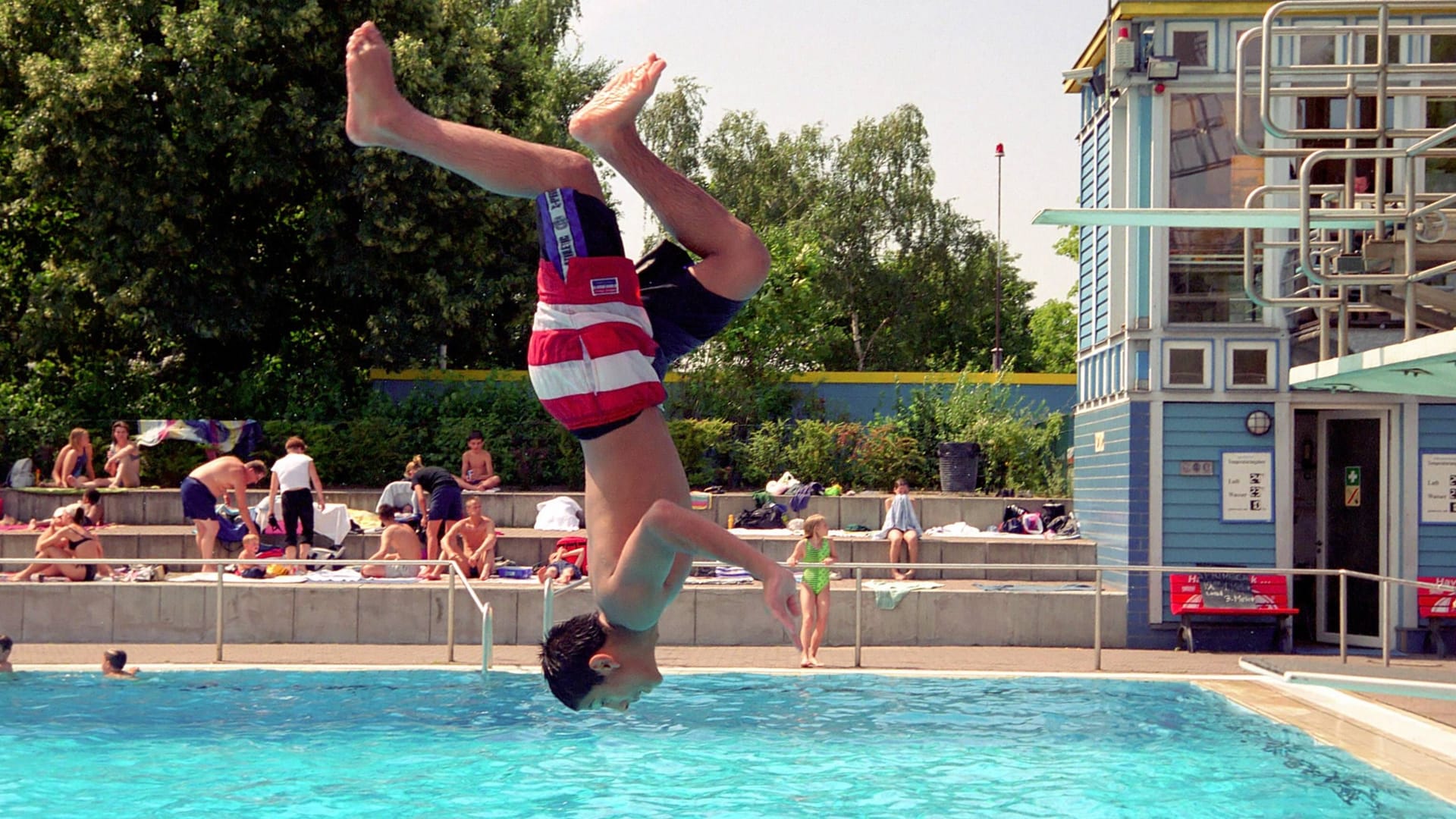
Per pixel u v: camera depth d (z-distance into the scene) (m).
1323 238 13.07
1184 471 16.95
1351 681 12.20
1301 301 11.41
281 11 22.67
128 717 11.34
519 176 3.42
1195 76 16.84
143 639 15.65
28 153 22.11
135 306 23.12
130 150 22.30
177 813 8.17
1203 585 16.53
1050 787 8.96
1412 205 10.10
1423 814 8.19
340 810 8.27
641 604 3.28
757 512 20.48
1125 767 9.64
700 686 13.27
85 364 24.72
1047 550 18.64
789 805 8.46
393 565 15.60
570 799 8.61
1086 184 19.62
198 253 23.34
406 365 24.75
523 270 25.59
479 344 25.66
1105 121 18.19
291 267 25.59
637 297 3.42
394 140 3.46
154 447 21.38
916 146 42.56
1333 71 10.31
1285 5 10.08
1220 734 10.90
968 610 16.48
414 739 10.52
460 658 14.57
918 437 23.36
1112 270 17.97
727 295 3.60
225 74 22.50
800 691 13.03
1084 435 19.72
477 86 24.36
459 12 25.00
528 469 22.34
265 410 24.22
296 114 22.58
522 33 33.41
